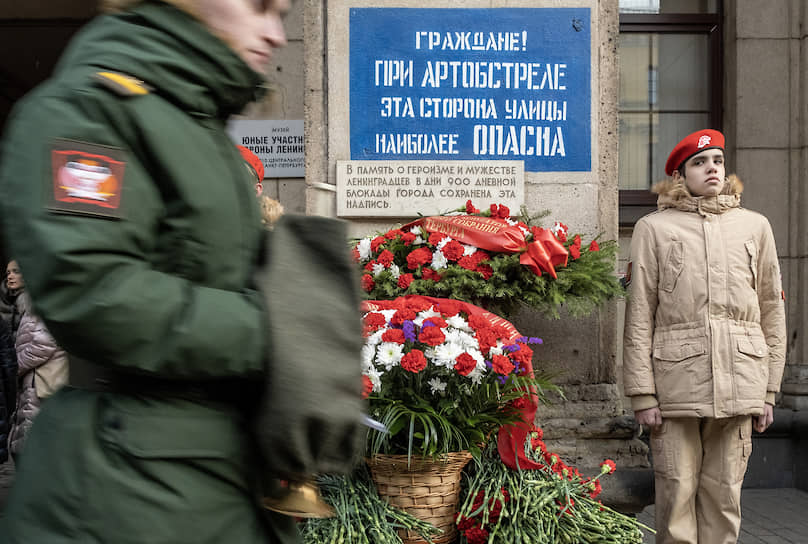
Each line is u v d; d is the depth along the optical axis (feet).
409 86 11.69
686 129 18.85
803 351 17.13
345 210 11.63
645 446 11.36
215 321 2.75
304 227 3.17
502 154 11.71
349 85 11.68
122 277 2.65
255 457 3.04
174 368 2.71
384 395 7.77
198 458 2.86
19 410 13.37
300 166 17.20
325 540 7.44
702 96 18.86
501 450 8.49
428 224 9.99
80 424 2.83
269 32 3.24
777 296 10.33
